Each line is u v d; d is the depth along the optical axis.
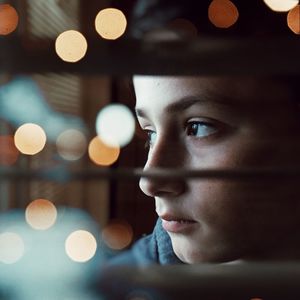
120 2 1.06
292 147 0.65
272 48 0.47
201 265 0.48
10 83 1.01
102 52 0.46
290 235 0.67
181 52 0.47
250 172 0.46
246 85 0.63
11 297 0.45
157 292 0.46
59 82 2.03
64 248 0.60
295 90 0.65
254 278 0.47
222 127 0.65
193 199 0.65
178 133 0.66
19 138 1.07
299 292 0.46
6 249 0.52
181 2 0.65
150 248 0.85
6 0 0.83
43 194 1.81
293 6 0.65
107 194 2.12
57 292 0.46
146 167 0.67
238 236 0.66
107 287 0.46
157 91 0.65
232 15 0.65
